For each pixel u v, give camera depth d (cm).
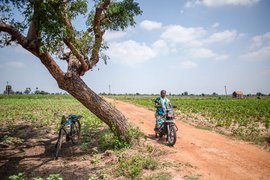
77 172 720
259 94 15125
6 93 9825
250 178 644
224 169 705
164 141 1038
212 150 909
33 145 1050
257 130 1388
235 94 9525
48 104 3569
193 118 1941
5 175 736
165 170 677
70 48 876
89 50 938
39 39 791
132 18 1098
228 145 999
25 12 780
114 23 1127
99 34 939
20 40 813
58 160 847
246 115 2134
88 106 934
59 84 918
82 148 963
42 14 765
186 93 19112
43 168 774
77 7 852
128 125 967
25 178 708
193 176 639
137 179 625
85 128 1320
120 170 684
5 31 789
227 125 1533
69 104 3600
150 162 709
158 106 1057
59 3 788
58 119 1744
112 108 953
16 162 838
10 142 1079
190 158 799
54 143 1078
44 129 1370
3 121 1689
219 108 2980
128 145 909
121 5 1047
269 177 652
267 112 2386
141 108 2891
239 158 815
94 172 711
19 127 1419
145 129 1342
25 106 3095
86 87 929
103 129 1317
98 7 888
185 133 1243
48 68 877
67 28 827
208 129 1409
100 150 931
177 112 2347
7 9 776
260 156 845
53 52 812
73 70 929
